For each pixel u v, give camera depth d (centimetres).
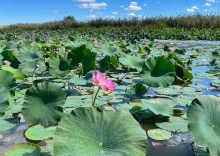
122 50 768
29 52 529
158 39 1912
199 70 590
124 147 166
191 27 2259
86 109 181
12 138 233
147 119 285
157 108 281
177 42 1545
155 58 377
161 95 373
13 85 305
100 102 325
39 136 230
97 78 229
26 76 463
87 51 424
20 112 293
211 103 212
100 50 638
